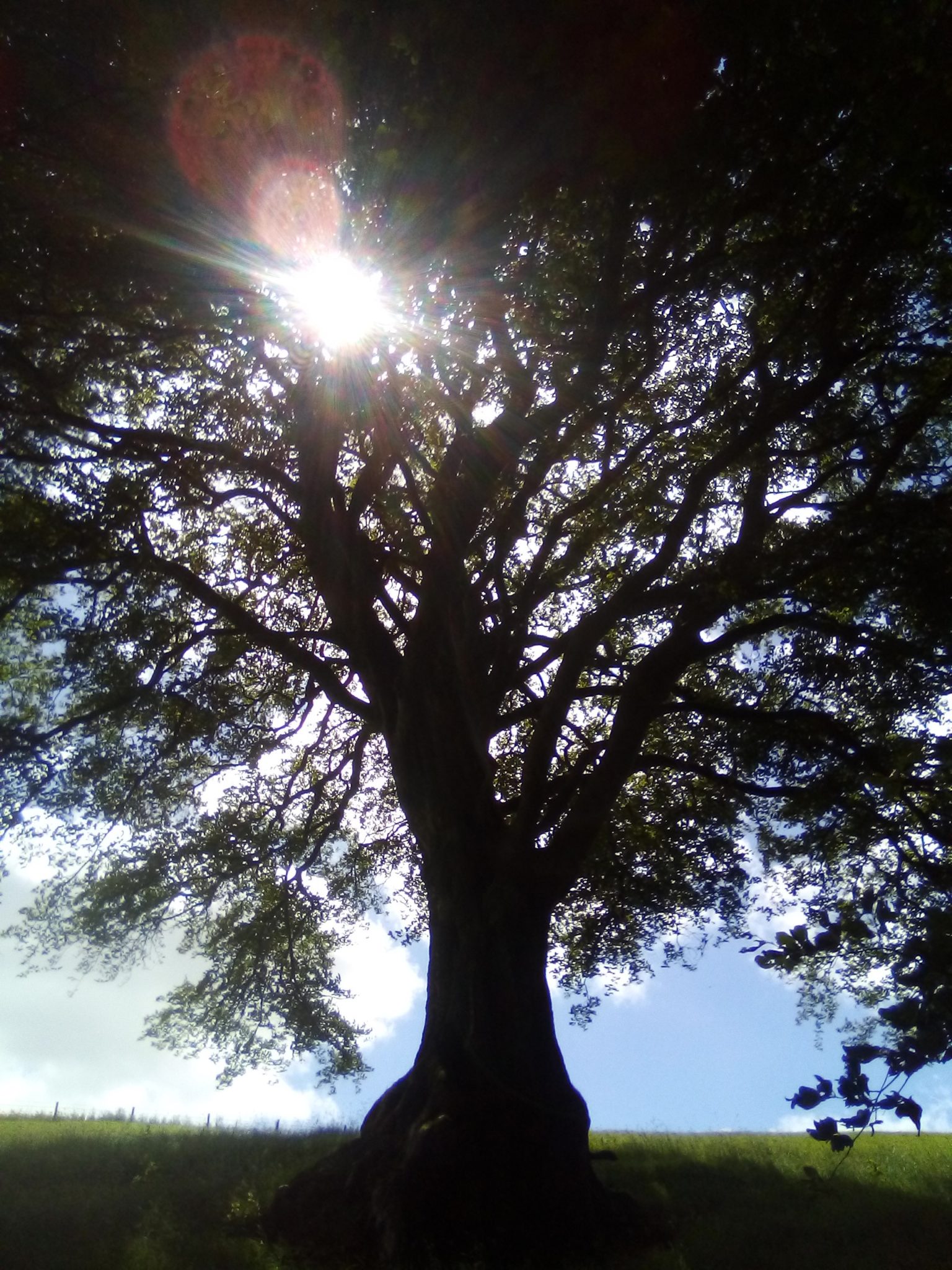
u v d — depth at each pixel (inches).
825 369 450.9
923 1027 176.4
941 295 428.1
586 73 368.8
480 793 504.7
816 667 521.7
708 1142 806.5
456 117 379.9
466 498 490.0
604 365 447.8
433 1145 427.5
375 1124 474.6
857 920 199.0
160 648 615.8
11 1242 408.5
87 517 530.6
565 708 486.0
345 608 539.5
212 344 526.3
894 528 430.3
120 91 416.2
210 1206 493.7
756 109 382.0
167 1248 410.0
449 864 496.4
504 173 396.8
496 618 571.8
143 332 474.3
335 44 379.2
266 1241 435.8
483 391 488.4
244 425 580.1
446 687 502.6
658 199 404.5
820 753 537.3
